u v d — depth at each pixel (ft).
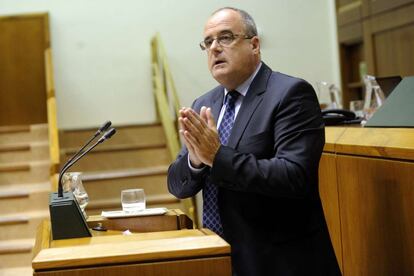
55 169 39.60
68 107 50.39
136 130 48.37
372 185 17.52
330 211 21.03
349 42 49.98
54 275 10.40
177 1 51.39
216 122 15.46
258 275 13.52
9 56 50.26
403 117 17.30
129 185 43.04
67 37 50.42
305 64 53.11
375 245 17.62
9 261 37.63
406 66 41.39
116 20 50.88
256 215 13.82
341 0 50.31
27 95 50.57
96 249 10.79
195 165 14.58
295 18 53.01
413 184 15.34
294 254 13.71
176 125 46.19
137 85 51.11
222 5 51.93
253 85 14.65
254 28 14.83
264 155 14.01
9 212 40.91
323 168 21.38
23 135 47.65
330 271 14.12
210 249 10.78
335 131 20.71
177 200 41.45
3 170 43.52
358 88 51.16
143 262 10.62
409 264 15.78
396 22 42.01
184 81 51.42
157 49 48.49
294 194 13.28
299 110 13.82
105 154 45.39
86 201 16.40
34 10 50.29
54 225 12.56
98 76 50.72
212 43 14.62
